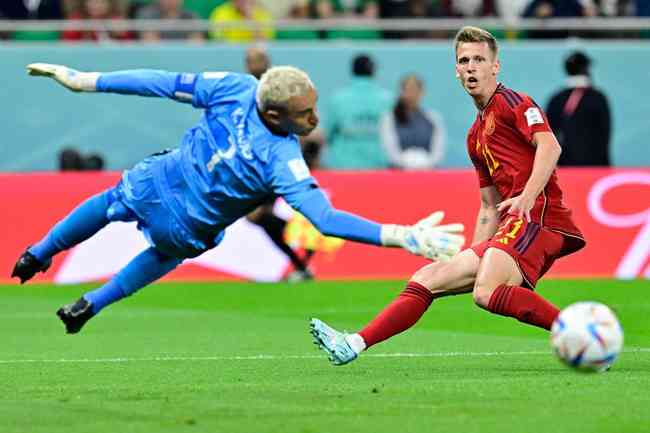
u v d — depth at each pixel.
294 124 26.56
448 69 72.31
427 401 26.00
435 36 73.69
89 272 59.50
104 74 28.42
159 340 40.25
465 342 38.84
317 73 71.75
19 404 26.17
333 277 60.66
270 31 73.75
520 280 30.02
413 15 73.88
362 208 60.81
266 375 31.09
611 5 75.81
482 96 30.62
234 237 60.41
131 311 49.75
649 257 61.94
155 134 71.44
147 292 56.28
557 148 29.42
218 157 27.20
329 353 29.61
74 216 29.20
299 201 25.88
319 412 24.75
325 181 60.78
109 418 24.23
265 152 26.61
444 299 52.88
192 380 30.23
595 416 24.00
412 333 41.62
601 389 27.47
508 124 30.30
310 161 65.19
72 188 60.28
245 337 40.97
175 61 70.38
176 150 28.19
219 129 27.33
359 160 69.00
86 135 71.00
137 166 28.78
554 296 53.72
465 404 25.55
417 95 68.75
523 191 29.09
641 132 73.88
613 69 73.56
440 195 61.28
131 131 71.25
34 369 32.84
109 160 71.25
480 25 72.75
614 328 26.97
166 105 71.44
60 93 70.62
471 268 30.42
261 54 61.69
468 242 61.19
